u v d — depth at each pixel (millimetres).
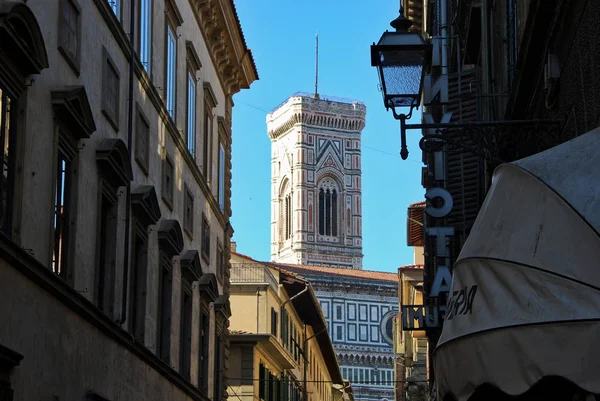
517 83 20234
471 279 10688
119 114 27766
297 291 72188
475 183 29906
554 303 9383
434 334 33562
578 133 15570
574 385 9547
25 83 19719
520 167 11047
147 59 31891
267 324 61625
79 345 23109
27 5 20078
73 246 23109
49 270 20516
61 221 22531
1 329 17969
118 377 26812
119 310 27141
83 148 24000
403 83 17359
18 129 19453
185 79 38031
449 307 10992
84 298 23188
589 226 9641
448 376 10562
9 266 18391
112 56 27141
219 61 45938
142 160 30547
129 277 28609
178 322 35750
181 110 37250
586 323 8977
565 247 9766
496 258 10406
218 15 43062
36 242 20469
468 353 10164
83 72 24203
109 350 25891
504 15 24250
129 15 29344
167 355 33750
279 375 71188
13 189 19188
